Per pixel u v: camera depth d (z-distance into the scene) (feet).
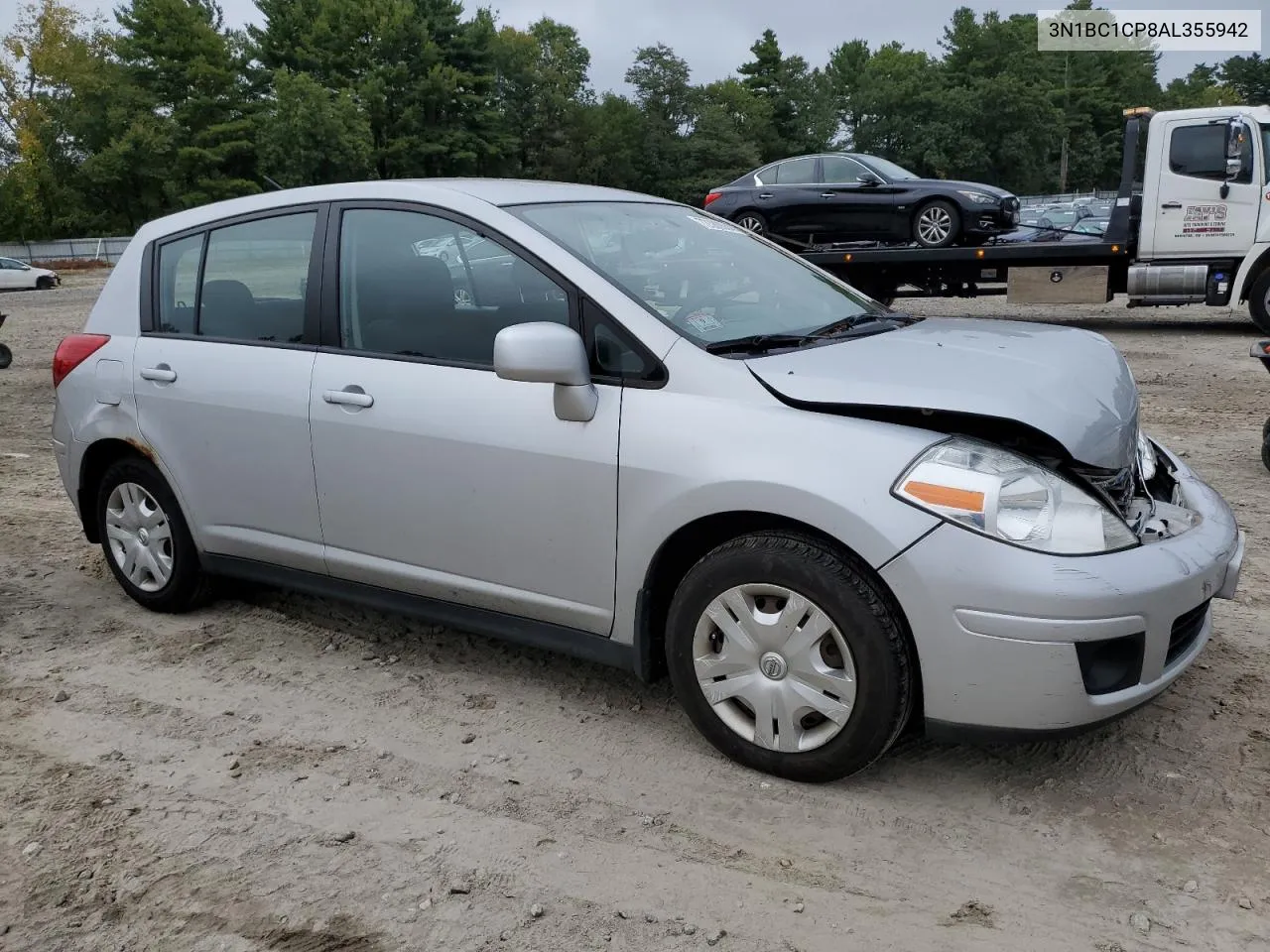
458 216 11.86
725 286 12.10
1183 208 42.47
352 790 10.36
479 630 12.05
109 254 202.18
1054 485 9.33
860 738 9.64
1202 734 10.96
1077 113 313.12
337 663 13.38
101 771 10.82
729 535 10.51
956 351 10.96
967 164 291.38
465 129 271.69
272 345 13.24
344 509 12.60
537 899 8.64
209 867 9.17
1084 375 10.81
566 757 10.92
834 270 49.67
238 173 232.73
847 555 9.57
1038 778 10.25
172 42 224.94
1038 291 45.88
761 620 9.99
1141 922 8.19
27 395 35.55
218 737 11.51
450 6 269.03
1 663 13.53
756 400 10.03
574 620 11.21
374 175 254.68
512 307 11.41
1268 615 14.01
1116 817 9.59
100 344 15.01
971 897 8.57
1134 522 10.11
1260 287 41.91
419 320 12.09
